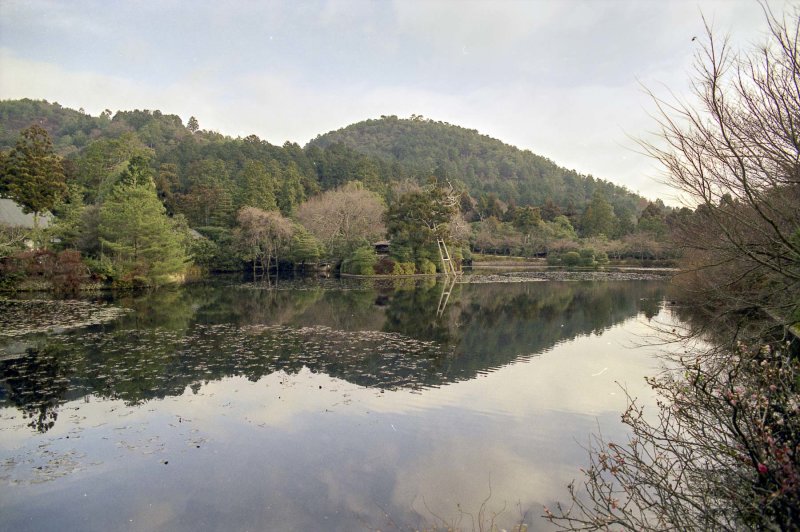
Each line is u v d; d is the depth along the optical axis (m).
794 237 5.09
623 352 13.89
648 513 5.23
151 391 10.02
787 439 3.54
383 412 8.88
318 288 33.69
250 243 48.12
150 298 26.39
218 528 5.32
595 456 7.02
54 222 33.84
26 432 7.94
